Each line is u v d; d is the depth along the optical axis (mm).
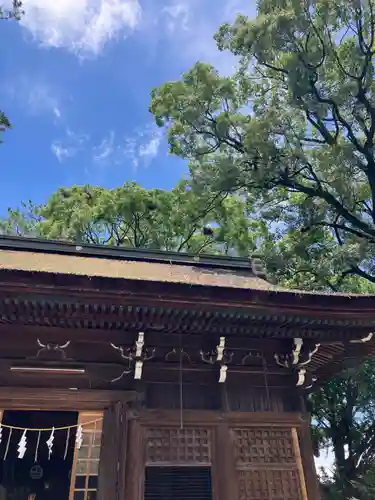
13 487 10875
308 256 18750
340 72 18188
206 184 19766
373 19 17203
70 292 6027
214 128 19719
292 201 21484
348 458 16234
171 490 6445
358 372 14633
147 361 7242
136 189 25312
